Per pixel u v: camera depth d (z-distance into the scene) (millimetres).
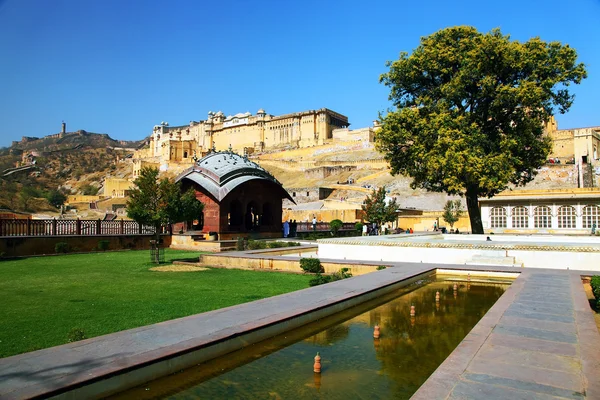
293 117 132000
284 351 6188
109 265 16906
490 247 15977
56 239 21438
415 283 12297
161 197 17859
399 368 5578
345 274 12344
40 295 10555
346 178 79750
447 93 25422
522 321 7000
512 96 23969
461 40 26047
